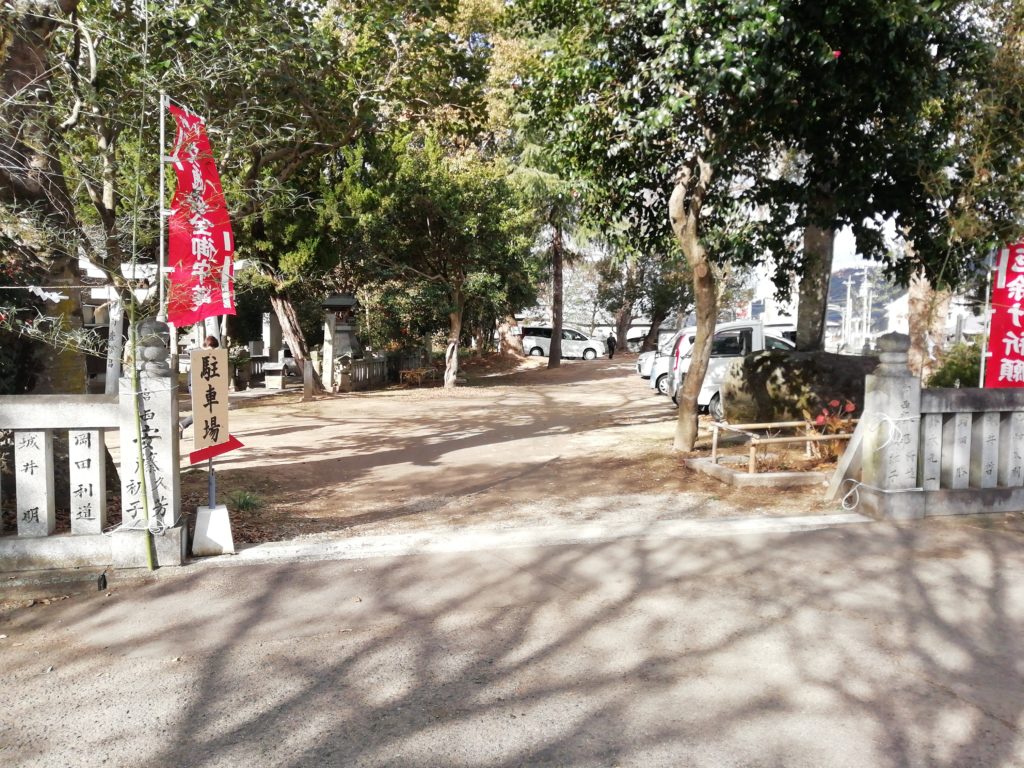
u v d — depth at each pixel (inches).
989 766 109.3
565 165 344.8
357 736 117.5
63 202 248.4
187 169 268.2
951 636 152.3
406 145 754.2
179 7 321.4
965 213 283.4
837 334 1071.6
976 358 385.1
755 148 329.7
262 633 154.9
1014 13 286.0
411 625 158.7
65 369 248.2
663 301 1422.2
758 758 111.3
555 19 319.3
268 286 725.9
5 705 127.2
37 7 251.1
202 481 306.2
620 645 148.9
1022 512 243.6
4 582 172.7
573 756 111.9
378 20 394.3
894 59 262.4
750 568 192.7
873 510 236.7
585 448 386.9
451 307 794.8
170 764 110.6
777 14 232.4
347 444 414.3
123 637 153.0
